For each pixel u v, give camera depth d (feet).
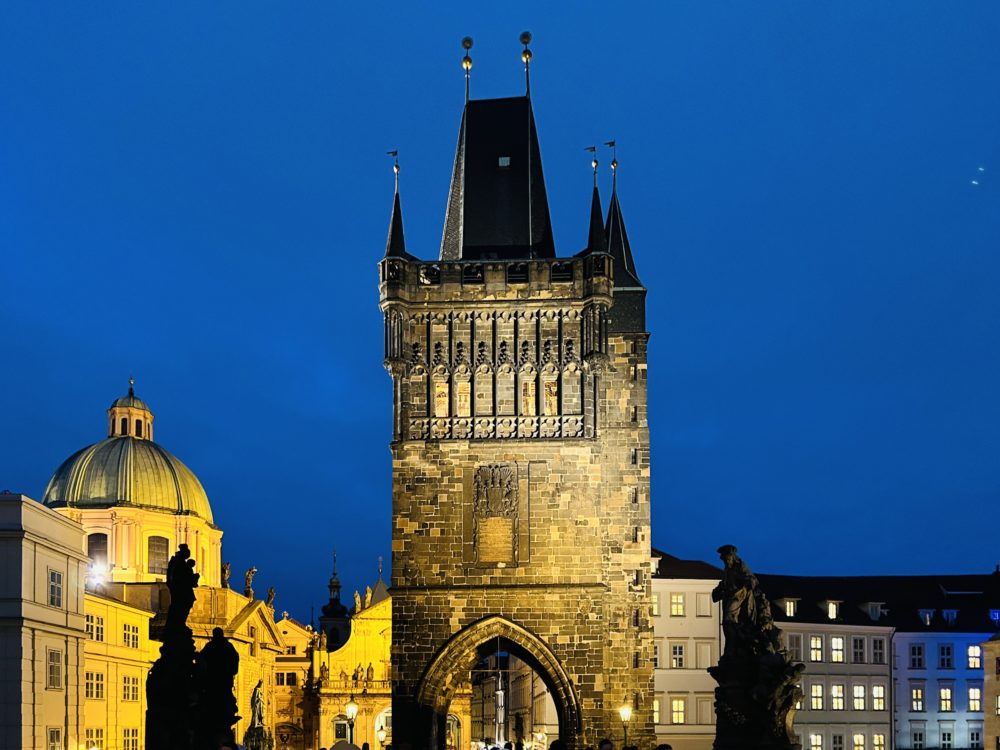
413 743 266.16
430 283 281.95
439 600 270.67
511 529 272.51
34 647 301.84
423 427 276.82
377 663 532.73
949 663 436.76
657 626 389.19
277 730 583.99
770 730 151.23
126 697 414.21
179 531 480.23
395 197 286.87
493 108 312.09
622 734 274.77
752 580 158.92
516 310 280.51
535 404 277.85
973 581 457.68
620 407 295.07
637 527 288.71
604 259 277.64
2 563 295.48
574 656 268.21
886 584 450.30
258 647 531.91
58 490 470.80
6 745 289.12
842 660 422.82
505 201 303.48
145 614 435.12
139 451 481.87
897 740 429.79
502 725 534.78
